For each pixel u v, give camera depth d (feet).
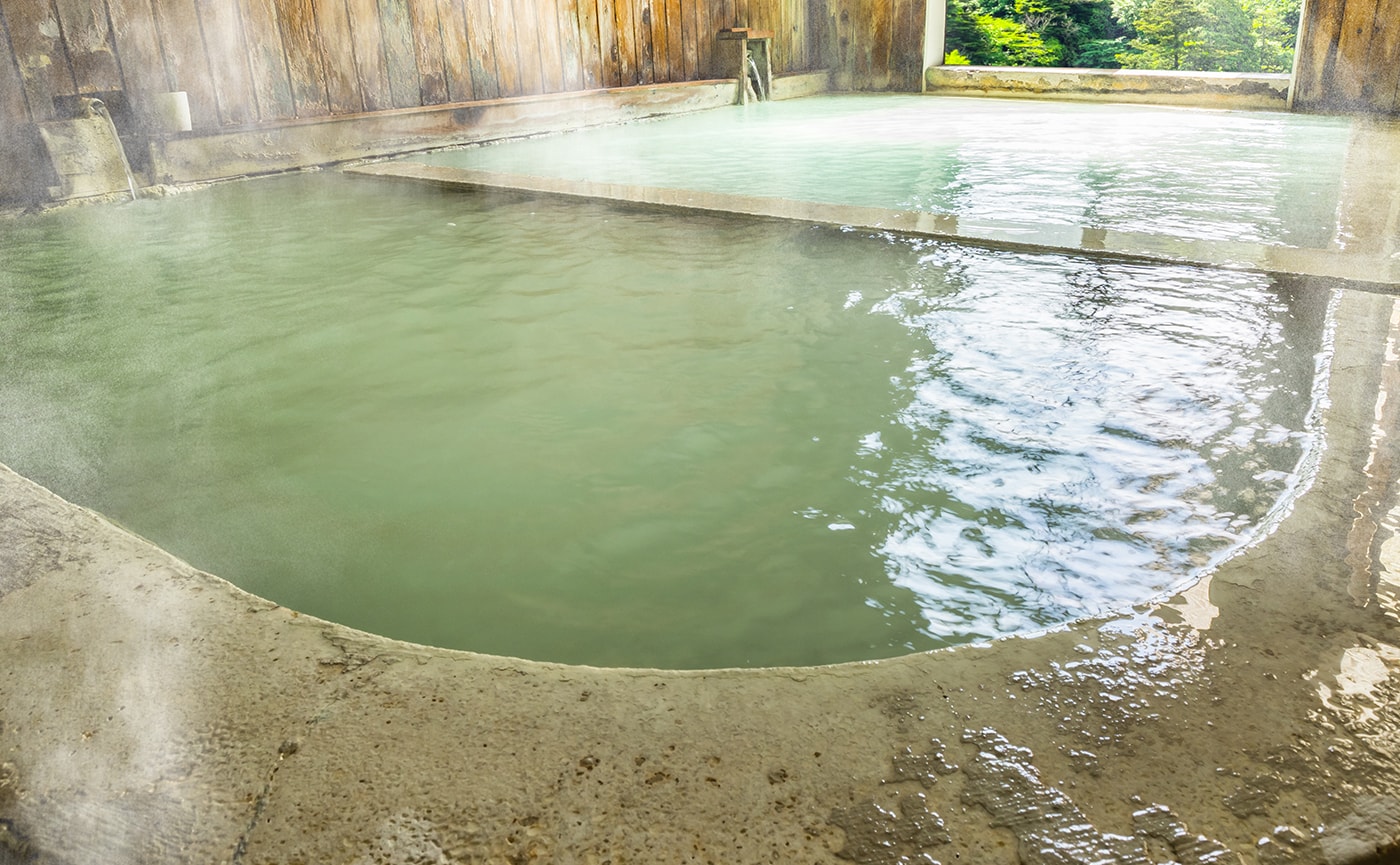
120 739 2.78
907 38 31.22
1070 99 28.09
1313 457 4.49
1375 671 2.87
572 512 4.69
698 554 4.27
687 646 3.61
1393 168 14.47
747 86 28.30
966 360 6.53
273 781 2.59
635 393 6.18
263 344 7.39
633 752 2.64
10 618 3.44
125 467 5.29
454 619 3.83
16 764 2.69
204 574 3.76
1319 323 6.95
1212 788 2.43
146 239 11.37
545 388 6.33
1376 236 9.57
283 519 4.67
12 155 13.06
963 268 8.91
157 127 14.73
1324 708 2.72
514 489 4.94
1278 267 7.98
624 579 4.09
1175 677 2.89
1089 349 6.62
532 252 10.14
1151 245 9.01
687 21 26.71
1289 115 23.30
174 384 6.58
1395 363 5.74
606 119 23.52
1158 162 15.55
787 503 4.69
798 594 3.93
